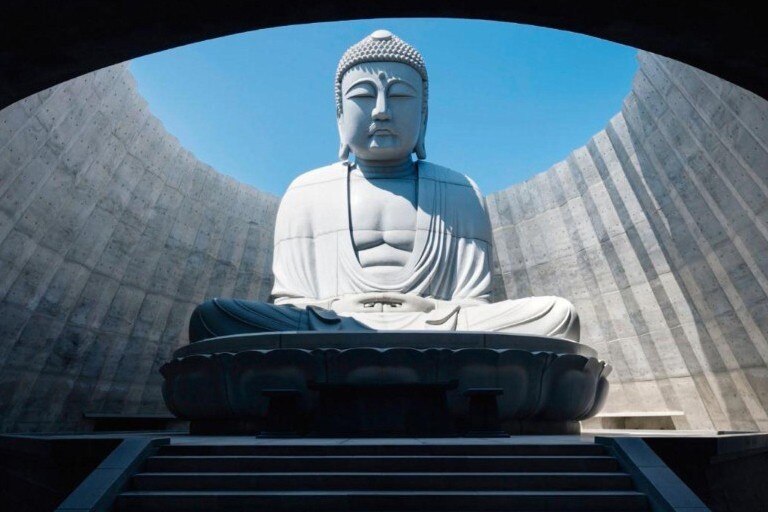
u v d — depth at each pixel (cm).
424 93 1226
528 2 503
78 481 596
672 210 1229
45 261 1169
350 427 766
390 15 520
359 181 1173
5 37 493
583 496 489
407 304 1012
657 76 1177
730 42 518
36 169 1090
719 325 1178
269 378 814
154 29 507
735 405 1196
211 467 550
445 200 1144
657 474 500
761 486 758
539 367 831
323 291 1081
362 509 488
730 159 1037
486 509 489
